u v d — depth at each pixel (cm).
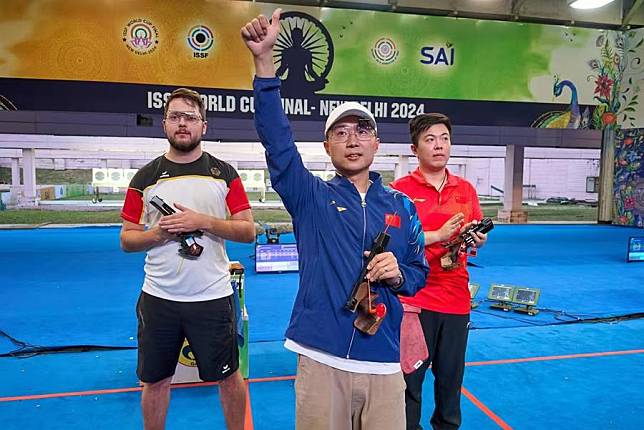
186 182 221
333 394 148
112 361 366
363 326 146
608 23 1185
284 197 156
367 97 1002
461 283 225
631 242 865
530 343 417
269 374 345
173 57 926
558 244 1117
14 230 1356
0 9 865
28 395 307
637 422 281
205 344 217
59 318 486
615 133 1545
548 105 1088
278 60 962
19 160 1706
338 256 151
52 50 884
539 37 1069
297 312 155
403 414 156
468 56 1038
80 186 1911
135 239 212
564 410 295
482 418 284
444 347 224
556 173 2348
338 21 976
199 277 215
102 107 909
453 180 235
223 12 938
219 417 281
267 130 149
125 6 900
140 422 274
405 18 1003
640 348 407
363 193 162
